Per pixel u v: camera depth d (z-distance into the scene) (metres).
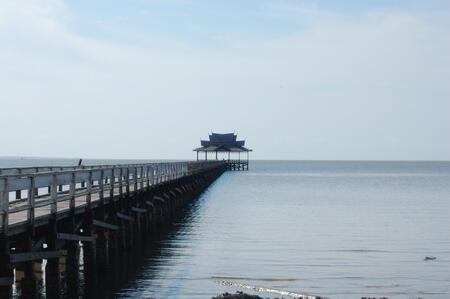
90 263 19.69
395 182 104.75
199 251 26.91
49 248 15.58
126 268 22.73
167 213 38.34
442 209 49.69
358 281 21.09
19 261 13.52
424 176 139.62
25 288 14.14
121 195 23.70
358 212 46.59
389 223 39.16
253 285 20.23
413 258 25.80
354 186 88.88
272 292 19.36
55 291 15.86
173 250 27.17
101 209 20.88
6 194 12.52
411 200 59.91
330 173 159.50
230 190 72.81
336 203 55.22
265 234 32.94
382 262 24.80
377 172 175.88
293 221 39.56
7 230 12.54
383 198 62.69
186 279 20.91
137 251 26.81
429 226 37.69
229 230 34.50
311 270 22.89
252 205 51.62
